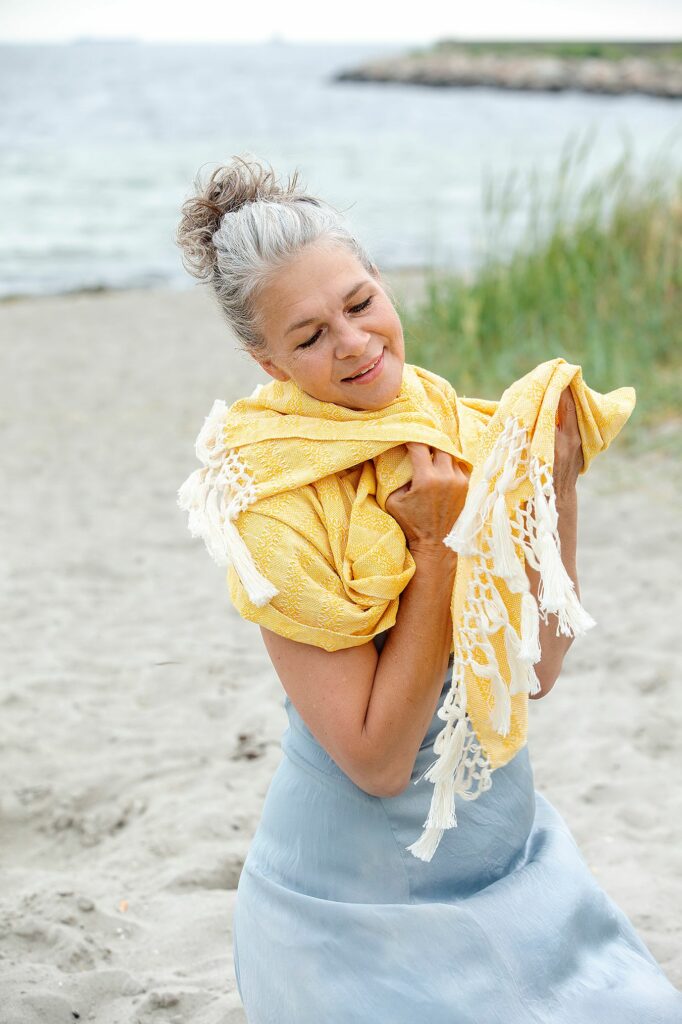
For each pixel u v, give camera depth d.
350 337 1.69
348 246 1.74
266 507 1.72
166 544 6.12
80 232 19.95
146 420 8.80
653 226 8.57
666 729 3.82
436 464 1.73
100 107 62.41
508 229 9.98
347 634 1.70
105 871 3.24
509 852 1.92
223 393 9.59
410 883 1.84
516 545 1.69
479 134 40.03
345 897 1.84
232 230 1.71
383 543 1.70
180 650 4.73
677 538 5.56
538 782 3.56
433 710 1.75
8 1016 2.57
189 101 69.00
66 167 30.77
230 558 1.71
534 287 8.41
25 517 6.62
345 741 1.73
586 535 5.70
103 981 2.69
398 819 1.84
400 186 24.16
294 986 1.80
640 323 7.96
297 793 1.89
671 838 3.21
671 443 6.69
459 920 1.77
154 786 3.69
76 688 4.40
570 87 80.69
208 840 3.37
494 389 7.55
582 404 1.77
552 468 1.73
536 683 1.69
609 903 1.96
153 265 17.02
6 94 75.69
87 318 13.50
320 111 58.31
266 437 1.75
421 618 1.72
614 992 1.79
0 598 5.37
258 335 1.74
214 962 2.78
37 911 2.98
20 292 15.20
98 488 7.16
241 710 4.18
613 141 32.47
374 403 1.75
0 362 11.27
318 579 1.71
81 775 3.75
